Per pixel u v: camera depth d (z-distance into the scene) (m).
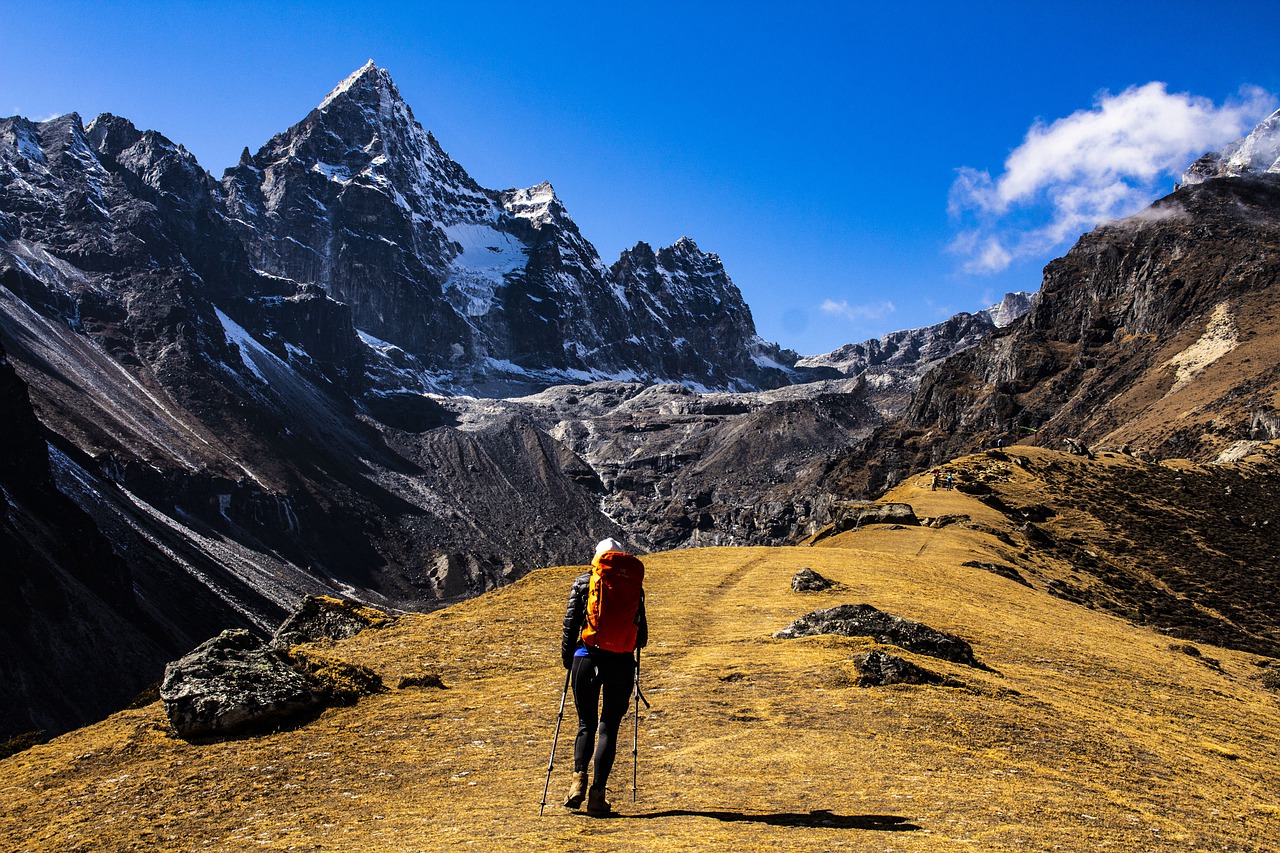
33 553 167.00
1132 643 30.59
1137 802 11.05
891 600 28.98
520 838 9.01
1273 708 23.14
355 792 11.78
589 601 10.38
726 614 26.14
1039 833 8.98
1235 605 59.06
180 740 14.20
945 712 14.43
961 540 54.59
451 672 19.08
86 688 150.50
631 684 10.38
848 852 8.08
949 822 9.24
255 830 10.54
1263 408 158.88
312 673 16.16
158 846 10.28
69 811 11.79
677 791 10.88
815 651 18.70
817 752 12.26
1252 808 11.81
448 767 12.65
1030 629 28.00
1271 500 85.00
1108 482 90.19
